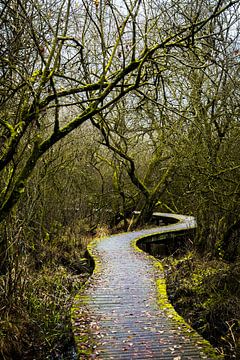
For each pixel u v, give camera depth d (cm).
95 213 1778
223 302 834
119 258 1038
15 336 612
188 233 1477
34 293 770
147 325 580
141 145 1894
